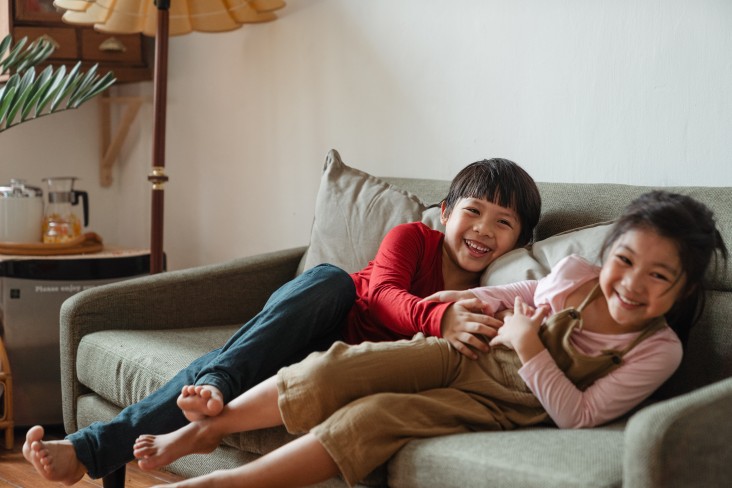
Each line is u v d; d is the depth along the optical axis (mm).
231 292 2207
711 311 1535
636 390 1368
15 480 2088
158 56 2637
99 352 1939
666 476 1035
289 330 1630
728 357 1487
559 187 1880
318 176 2752
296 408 1375
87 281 2529
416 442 1314
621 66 1975
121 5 2736
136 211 3496
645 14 1925
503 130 2229
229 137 3076
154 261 2645
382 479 1349
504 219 1770
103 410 1949
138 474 2148
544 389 1372
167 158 3365
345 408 1324
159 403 1615
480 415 1405
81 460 1547
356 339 1760
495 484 1174
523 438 1277
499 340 1471
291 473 1296
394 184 2225
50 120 3344
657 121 1918
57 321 2496
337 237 2111
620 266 1345
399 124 2494
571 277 1485
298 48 2777
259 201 2975
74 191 2893
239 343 1604
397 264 1795
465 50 2303
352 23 2604
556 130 2111
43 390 2486
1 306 2441
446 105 2363
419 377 1451
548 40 2113
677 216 1314
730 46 1787
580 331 1426
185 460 1793
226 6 2732
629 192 1754
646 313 1344
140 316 2072
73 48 3020
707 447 1075
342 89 2650
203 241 3230
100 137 3490
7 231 2736
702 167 1849
